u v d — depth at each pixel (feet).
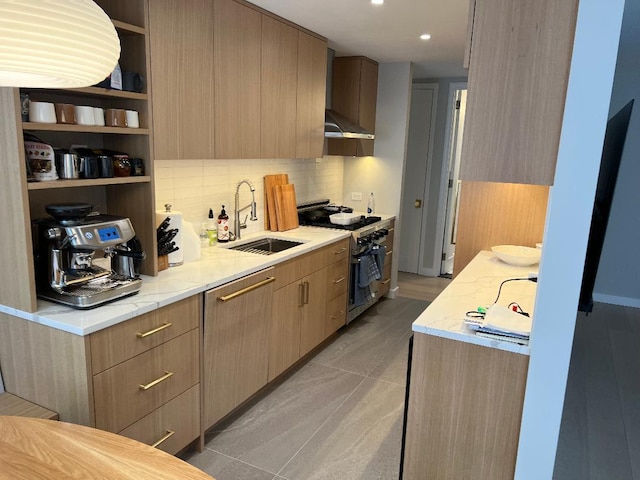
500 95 4.92
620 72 14.64
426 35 11.28
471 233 10.78
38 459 3.79
